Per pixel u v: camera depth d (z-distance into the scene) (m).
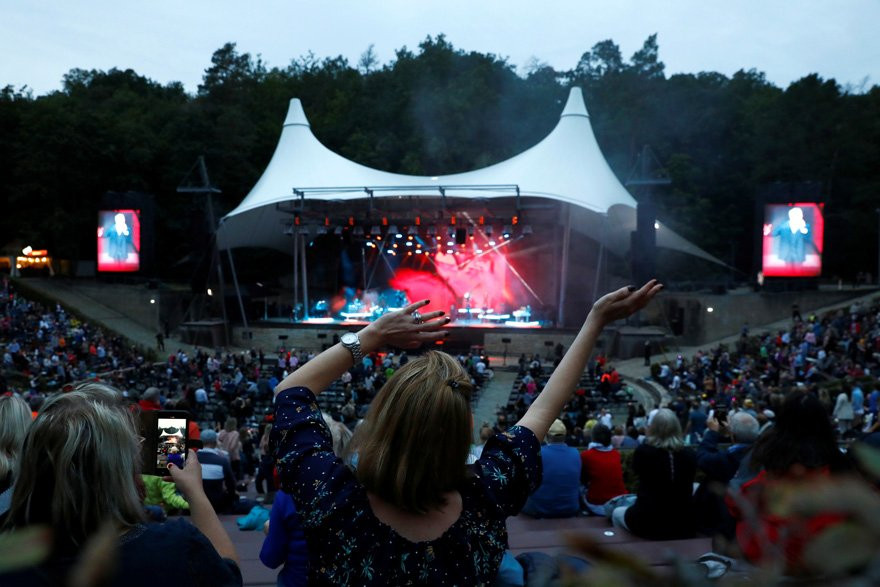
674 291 50.44
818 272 41.88
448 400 1.51
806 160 59.47
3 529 1.67
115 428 1.72
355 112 73.31
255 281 62.19
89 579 0.85
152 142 62.62
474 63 88.62
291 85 88.31
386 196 40.00
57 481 1.61
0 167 63.00
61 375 31.78
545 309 43.88
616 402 28.09
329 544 1.50
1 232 63.84
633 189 65.50
